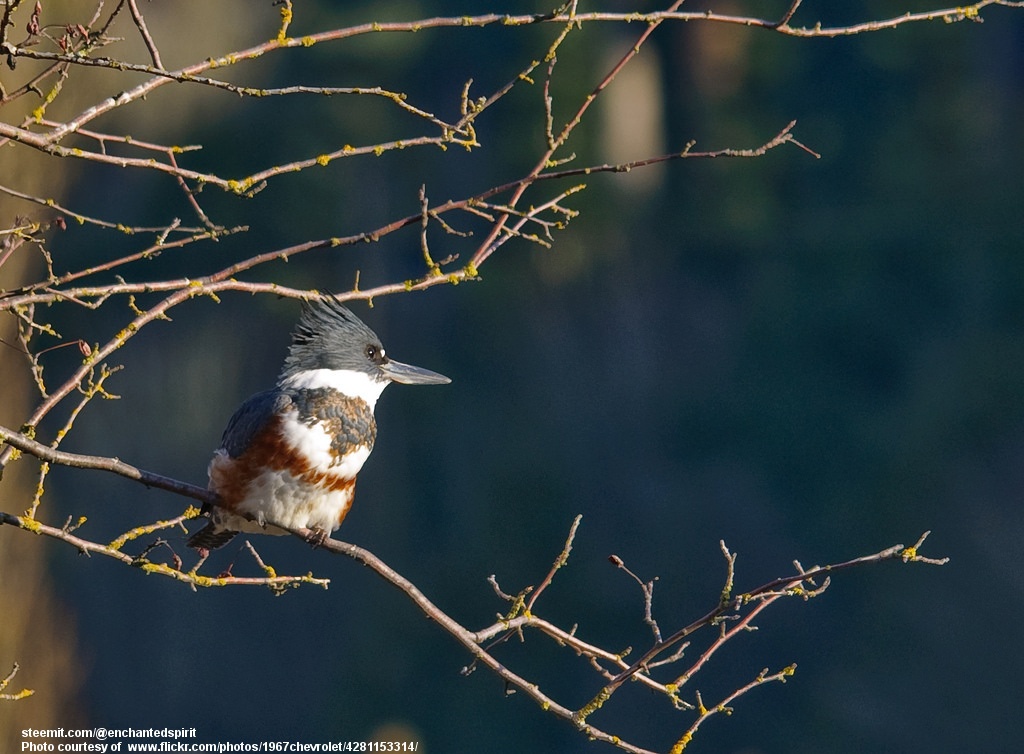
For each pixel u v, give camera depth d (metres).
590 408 22.55
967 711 15.34
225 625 17.28
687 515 20.52
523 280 22.97
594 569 19.55
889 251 23.08
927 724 15.49
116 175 16.55
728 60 25.30
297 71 19.59
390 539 20.77
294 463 4.59
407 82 21.91
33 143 3.46
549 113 4.04
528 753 17.00
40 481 3.51
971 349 21.05
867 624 17.31
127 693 15.29
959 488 18.66
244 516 4.65
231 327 19.25
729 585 3.61
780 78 25.31
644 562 19.62
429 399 21.98
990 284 21.80
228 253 18.33
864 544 18.92
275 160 18.41
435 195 21.89
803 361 22.81
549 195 22.14
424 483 21.41
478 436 21.77
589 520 20.58
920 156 23.81
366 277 21.11
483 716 17.55
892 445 20.33
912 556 3.41
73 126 3.52
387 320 21.84
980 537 17.70
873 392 21.95
